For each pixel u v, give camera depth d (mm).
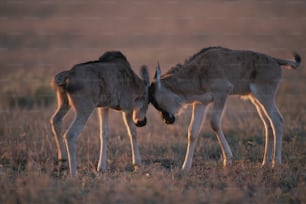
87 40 52188
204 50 18000
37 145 17859
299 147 17969
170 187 13195
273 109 17359
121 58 17562
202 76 17469
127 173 15242
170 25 59906
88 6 74438
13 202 12555
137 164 16891
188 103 17844
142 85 17781
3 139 18359
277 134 17109
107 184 13500
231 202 12625
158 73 17625
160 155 18281
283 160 17203
